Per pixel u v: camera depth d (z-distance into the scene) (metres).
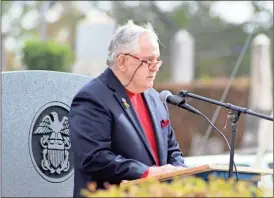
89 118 10.81
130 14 73.56
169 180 9.82
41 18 55.81
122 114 10.99
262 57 36.09
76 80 13.38
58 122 13.12
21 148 12.74
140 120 11.33
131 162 10.58
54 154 13.05
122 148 10.92
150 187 8.21
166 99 10.99
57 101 13.15
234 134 10.25
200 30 76.12
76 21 71.94
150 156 11.09
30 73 12.89
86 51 33.47
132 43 11.16
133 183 9.69
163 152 11.37
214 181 8.45
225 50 74.88
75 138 10.77
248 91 45.19
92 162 10.59
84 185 10.77
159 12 74.69
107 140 10.79
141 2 74.31
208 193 8.07
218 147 40.62
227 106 10.45
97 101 10.91
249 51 71.56
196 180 8.39
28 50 45.94
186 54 46.75
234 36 75.25
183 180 8.42
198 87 43.66
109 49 11.34
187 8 76.19
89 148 10.66
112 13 73.25
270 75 36.09
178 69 46.88
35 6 74.00
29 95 12.87
